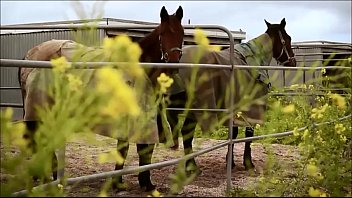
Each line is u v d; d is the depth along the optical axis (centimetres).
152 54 464
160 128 441
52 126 202
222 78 514
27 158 252
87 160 570
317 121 480
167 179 496
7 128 205
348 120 514
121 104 187
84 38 220
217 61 523
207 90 501
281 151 719
